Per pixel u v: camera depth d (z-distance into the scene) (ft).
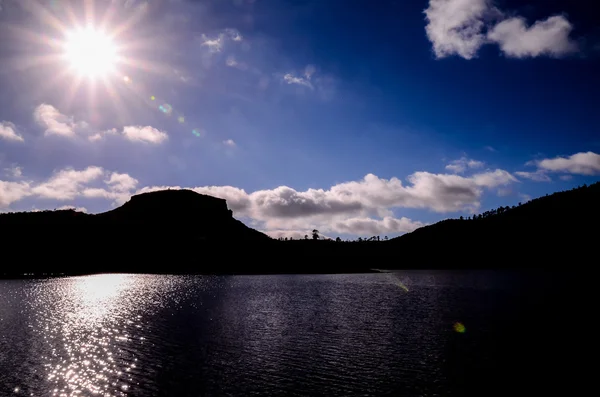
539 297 302.45
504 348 131.64
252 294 326.44
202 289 370.94
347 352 125.49
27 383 93.30
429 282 464.65
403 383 95.25
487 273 653.71
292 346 132.98
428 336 151.43
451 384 95.09
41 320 188.34
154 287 389.39
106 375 100.07
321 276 590.96
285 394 87.30
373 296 311.27
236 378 98.43
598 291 351.67
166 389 90.07
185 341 140.36
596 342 141.38
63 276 535.19
